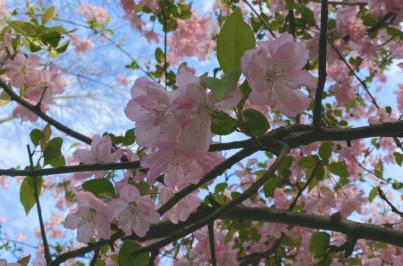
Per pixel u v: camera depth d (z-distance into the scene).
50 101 0.77
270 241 1.07
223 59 0.45
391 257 1.12
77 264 1.31
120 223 0.57
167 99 0.47
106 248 0.76
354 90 1.17
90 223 0.57
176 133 0.47
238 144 0.52
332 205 1.11
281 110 0.47
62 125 0.69
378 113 1.03
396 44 1.08
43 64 0.81
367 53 0.95
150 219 0.56
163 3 1.12
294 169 1.03
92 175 0.62
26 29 0.79
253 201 1.05
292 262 1.07
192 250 0.92
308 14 0.95
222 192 0.85
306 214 0.74
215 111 0.47
